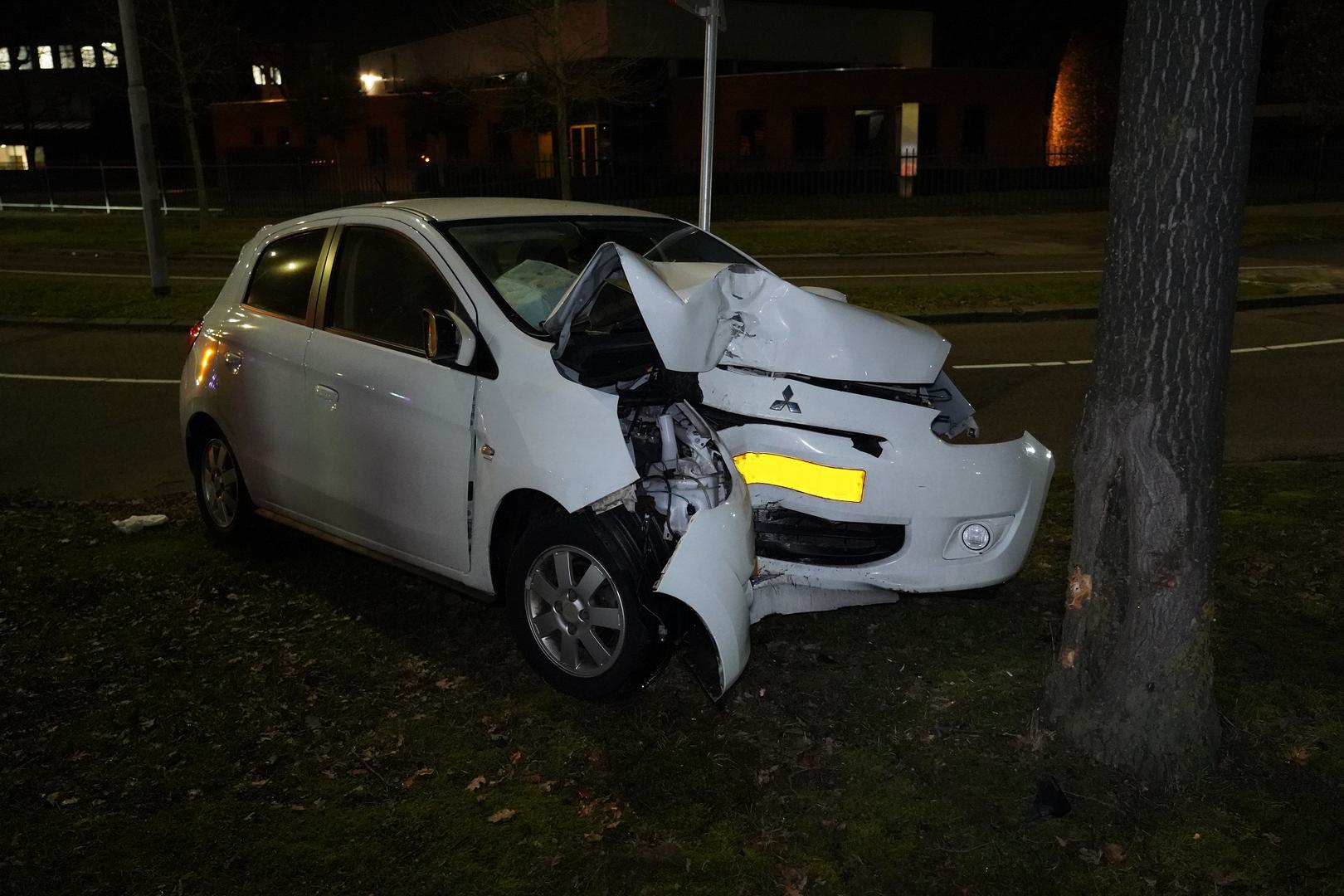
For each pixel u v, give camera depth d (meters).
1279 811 3.46
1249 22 3.22
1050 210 30.45
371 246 5.00
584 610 4.08
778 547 4.53
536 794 3.62
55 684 4.37
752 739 3.93
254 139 42.19
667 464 4.09
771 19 35.84
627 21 32.19
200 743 3.95
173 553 5.82
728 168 31.83
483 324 4.39
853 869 3.26
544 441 4.04
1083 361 11.08
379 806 3.57
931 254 20.98
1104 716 3.65
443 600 5.14
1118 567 3.62
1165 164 3.31
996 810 3.48
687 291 4.05
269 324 5.34
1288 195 31.50
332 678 4.42
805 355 4.56
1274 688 4.17
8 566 5.64
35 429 8.62
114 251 22.48
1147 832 3.38
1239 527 6.06
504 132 34.19
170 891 3.16
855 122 33.38
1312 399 9.36
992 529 4.59
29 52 56.88
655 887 3.18
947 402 5.12
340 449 4.87
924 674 4.35
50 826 3.45
